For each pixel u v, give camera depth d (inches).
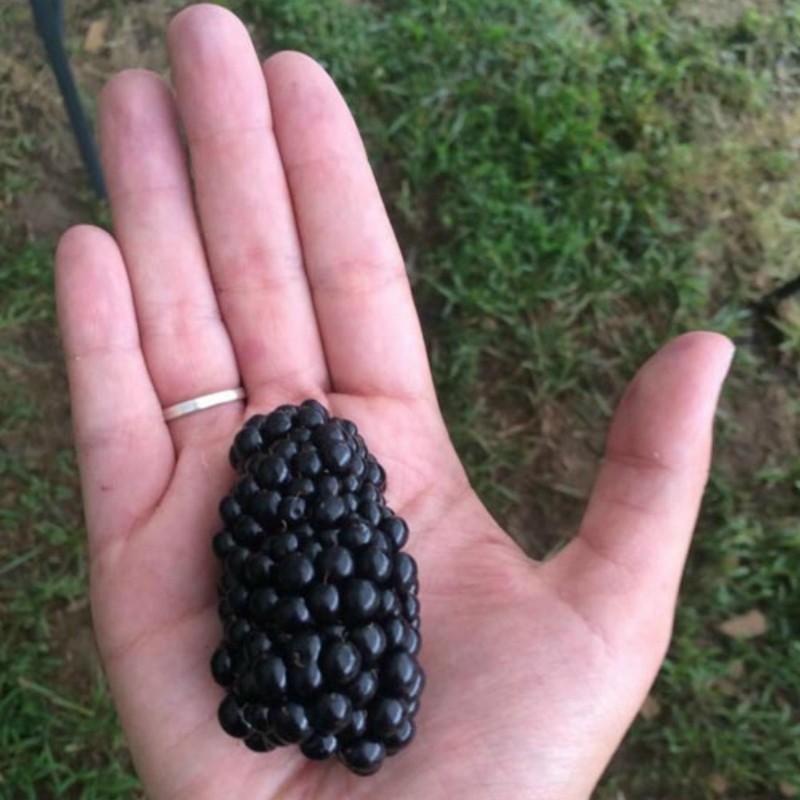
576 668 5.9
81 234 7.2
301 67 8.0
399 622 5.6
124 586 6.4
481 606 6.2
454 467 7.3
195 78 7.8
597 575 6.1
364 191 7.9
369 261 7.8
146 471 6.9
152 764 6.1
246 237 7.8
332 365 7.7
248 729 5.6
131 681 6.2
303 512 5.7
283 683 5.3
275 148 7.9
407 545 6.7
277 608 5.5
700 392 6.0
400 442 7.3
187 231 7.8
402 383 7.6
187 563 6.5
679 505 6.1
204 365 7.5
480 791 5.6
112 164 7.8
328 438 6.0
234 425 7.3
